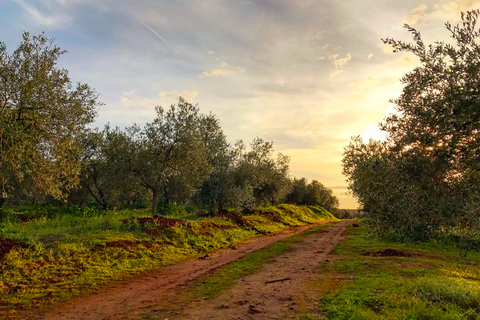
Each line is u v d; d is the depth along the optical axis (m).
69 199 30.91
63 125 13.84
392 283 9.71
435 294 8.21
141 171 24.20
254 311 7.92
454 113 6.18
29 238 13.72
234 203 31.84
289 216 46.44
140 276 12.51
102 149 29.05
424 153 6.41
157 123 24.50
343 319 6.98
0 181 13.32
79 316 8.04
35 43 13.45
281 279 11.54
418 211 6.39
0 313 8.13
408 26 7.16
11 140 11.61
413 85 6.94
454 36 6.60
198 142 24.91
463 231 6.30
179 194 34.97
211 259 16.36
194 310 8.21
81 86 15.05
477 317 6.79
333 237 26.41
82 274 11.77
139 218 21.08
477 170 5.91
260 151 44.97
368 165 8.22
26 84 12.59
